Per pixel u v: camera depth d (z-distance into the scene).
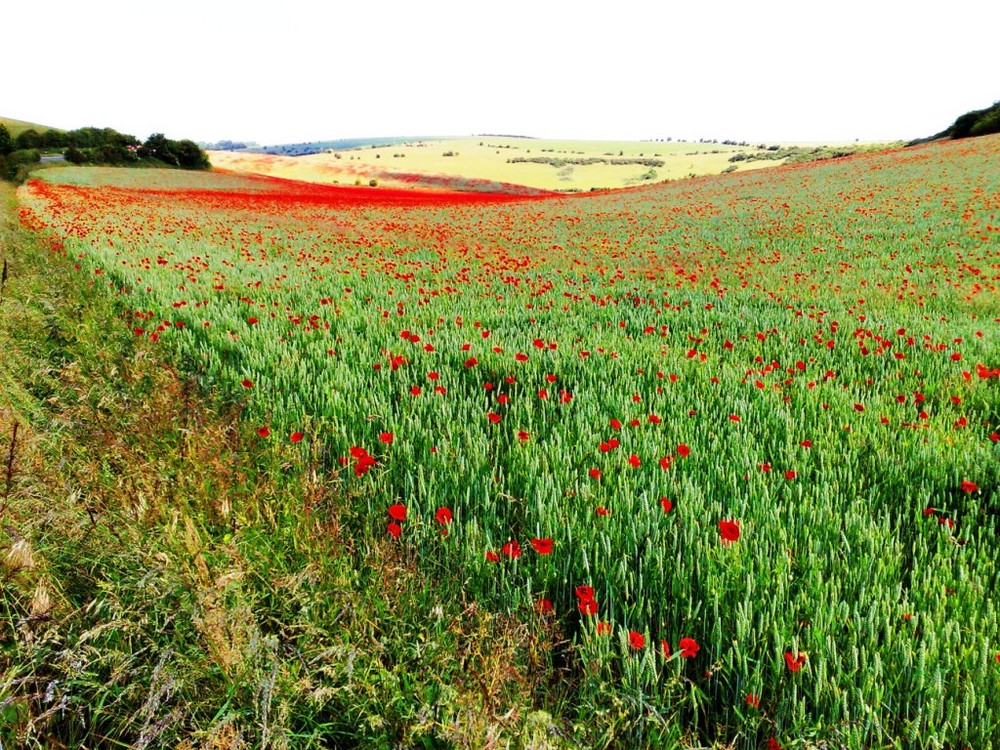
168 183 49.53
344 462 3.22
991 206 18.52
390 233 20.47
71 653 1.51
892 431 3.94
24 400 3.12
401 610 1.99
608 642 1.92
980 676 1.80
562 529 2.59
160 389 3.59
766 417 4.12
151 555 1.79
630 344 6.12
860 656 1.94
